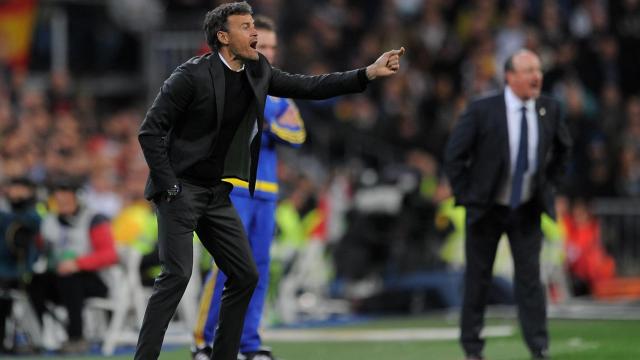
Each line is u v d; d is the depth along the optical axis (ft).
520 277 103.76
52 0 243.81
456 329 144.36
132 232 161.07
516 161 102.12
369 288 187.11
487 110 102.58
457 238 182.91
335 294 188.75
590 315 162.20
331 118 220.43
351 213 189.57
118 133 211.00
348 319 168.76
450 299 176.45
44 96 216.54
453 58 225.56
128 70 247.29
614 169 205.98
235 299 80.89
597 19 225.35
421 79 225.15
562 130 104.12
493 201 102.42
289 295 169.48
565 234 192.13
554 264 184.96
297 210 186.91
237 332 81.35
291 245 175.42
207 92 77.25
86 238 128.57
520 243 103.60
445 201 185.06
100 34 250.57
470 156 103.96
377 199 186.50
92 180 174.60
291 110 100.01
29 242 128.16
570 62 216.54
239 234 80.33
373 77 78.43
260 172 97.91
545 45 217.77
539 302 103.45
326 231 198.90
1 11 240.12
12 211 128.36
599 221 197.57
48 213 133.39
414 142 216.54
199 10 221.46
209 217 79.77
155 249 135.85
